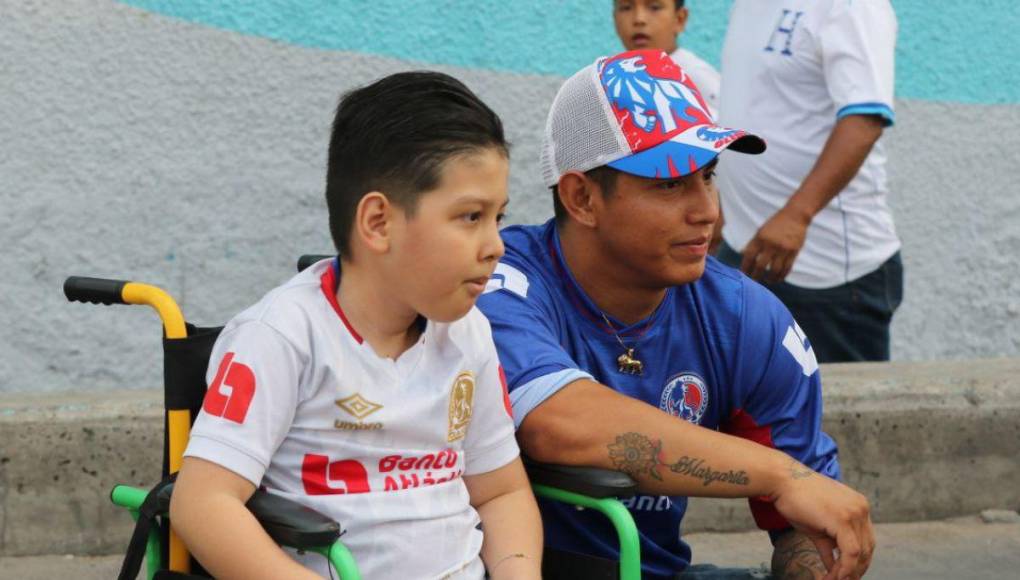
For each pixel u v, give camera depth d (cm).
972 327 699
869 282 518
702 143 263
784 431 295
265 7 598
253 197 602
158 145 586
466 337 250
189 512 222
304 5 604
